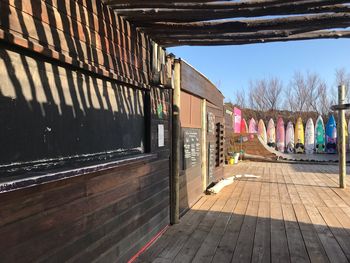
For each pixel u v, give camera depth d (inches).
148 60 154.3
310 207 227.9
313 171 426.3
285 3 101.0
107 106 119.9
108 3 113.4
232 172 418.0
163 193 175.8
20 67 79.0
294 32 128.6
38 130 84.9
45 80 87.4
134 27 139.0
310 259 139.1
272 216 204.1
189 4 106.2
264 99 1147.3
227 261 136.9
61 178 85.0
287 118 892.6
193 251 147.3
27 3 78.6
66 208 92.4
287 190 290.5
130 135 139.9
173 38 153.9
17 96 78.1
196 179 245.4
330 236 167.5
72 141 98.9
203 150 267.3
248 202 241.9
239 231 174.9
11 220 72.3
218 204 235.0
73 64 94.0
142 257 140.7
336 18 109.9
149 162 155.0
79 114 102.3
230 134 557.0
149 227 155.3
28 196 77.4
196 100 245.9
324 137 700.0
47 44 85.4
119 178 125.3
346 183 331.9
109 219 117.3
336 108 302.7
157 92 166.4
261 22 118.3
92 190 106.2
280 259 139.0
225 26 125.0
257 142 590.2
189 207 222.5
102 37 113.4
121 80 124.0
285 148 721.6
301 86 1135.6
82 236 100.6
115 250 121.9
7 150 75.4
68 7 94.7
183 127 211.3
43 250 82.8
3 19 71.2
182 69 198.8
